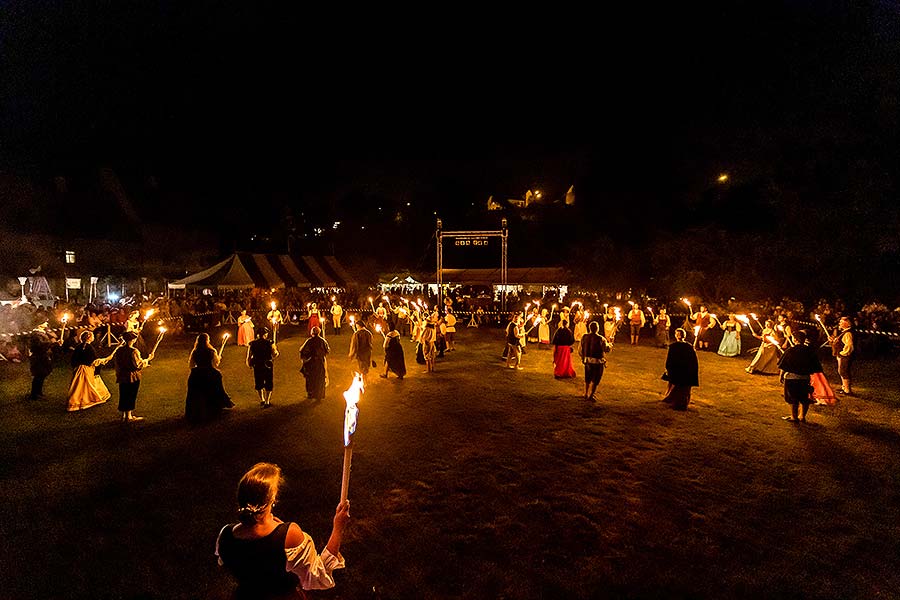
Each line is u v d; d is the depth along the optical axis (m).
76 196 35.78
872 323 17.06
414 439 8.01
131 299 30.52
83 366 9.98
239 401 10.67
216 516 5.45
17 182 32.72
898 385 12.45
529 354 18.00
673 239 30.50
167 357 16.86
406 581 4.33
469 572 4.46
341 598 4.09
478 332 25.47
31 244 31.00
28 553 4.73
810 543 5.00
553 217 41.94
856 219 17.61
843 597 4.18
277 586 2.38
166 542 4.93
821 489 6.23
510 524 5.30
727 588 4.27
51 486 6.18
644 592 4.20
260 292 29.72
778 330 13.96
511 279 33.38
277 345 20.16
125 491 6.06
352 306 34.09
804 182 19.52
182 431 8.44
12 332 16.97
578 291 36.69
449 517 5.45
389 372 14.09
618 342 21.44
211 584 4.29
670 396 10.33
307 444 7.78
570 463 7.01
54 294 30.67
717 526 5.31
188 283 30.06
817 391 10.53
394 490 6.10
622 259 35.97
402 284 36.19
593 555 4.75
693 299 26.38
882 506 5.80
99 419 9.19
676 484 6.34
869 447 7.76
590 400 10.70
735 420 9.23
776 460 7.20
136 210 39.88
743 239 25.05
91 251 34.31
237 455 7.29
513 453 7.38
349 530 5.17
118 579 4.34
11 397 10.88
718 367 15.33
